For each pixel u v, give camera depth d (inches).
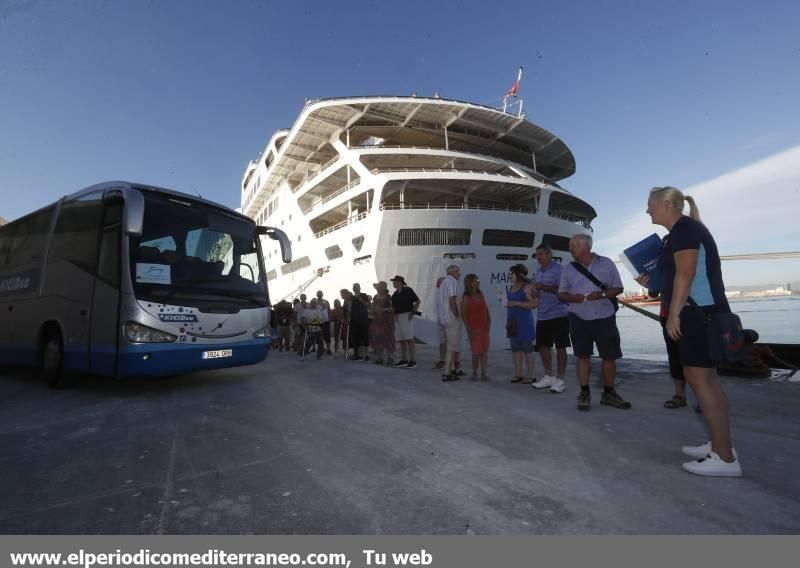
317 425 132.6
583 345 147.0
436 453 103.4
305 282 954.1
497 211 722.8
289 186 1093.1
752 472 86.7
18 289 247.0
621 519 69.1
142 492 84.4
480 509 73.7
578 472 89.3
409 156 813.2
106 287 193.0
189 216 216.8
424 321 690.2
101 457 107.0
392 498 78.9
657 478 85.0
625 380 203.6
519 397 168.2
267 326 237.8
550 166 1108.5
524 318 201.3
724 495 76.5
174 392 201.2
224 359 209.5
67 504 79.7
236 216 241.9
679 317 87.7
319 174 898.7
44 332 226.8
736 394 159.3
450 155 806.5
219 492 83.4
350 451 106.6
